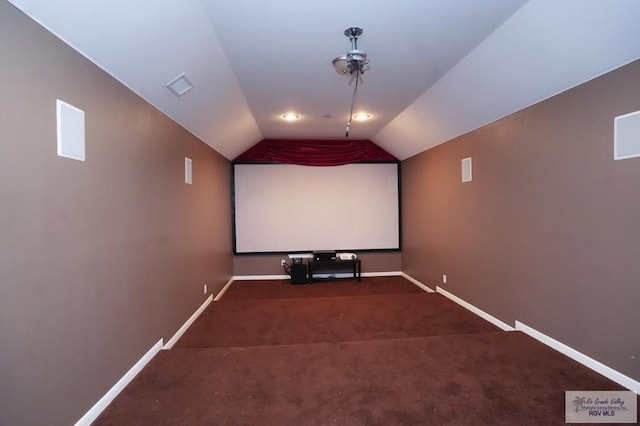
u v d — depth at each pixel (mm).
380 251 6293
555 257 2645
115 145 2150
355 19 2244
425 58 2848
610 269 2197
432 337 2873
